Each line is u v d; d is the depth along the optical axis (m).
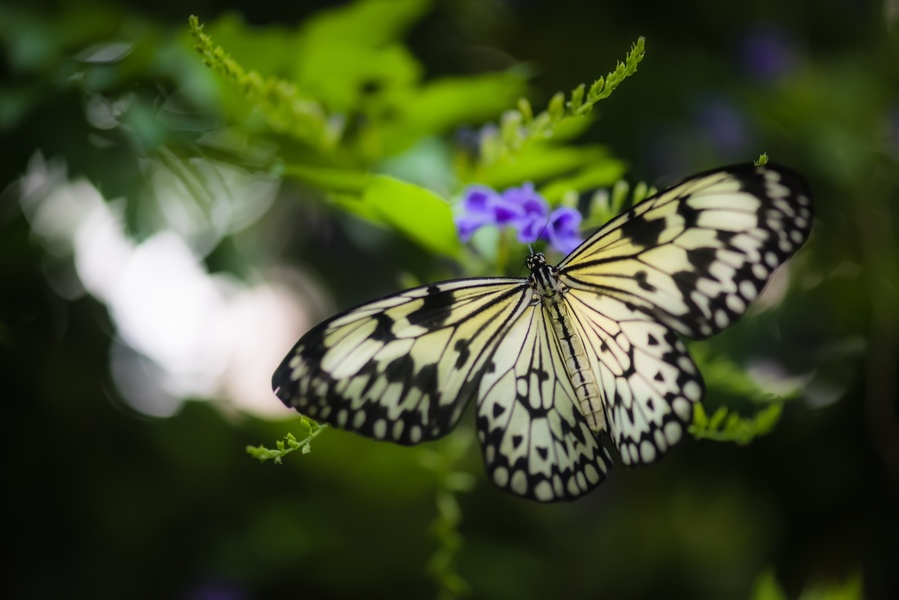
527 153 0.68
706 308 0.60
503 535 0.96
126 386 0.82
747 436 0.63
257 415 0.86
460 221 0.65
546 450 0.60
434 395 0.59
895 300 0.81
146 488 0.82
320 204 0.82
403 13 0.70
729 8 0.89
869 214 0.82
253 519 0.87
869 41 0.94
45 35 0.72
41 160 0.73
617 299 0.61
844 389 0.81
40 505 0.79
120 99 0.71
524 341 0.61
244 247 0.84
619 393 0.60
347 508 0.88
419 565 0.89
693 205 0.60
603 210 0.66
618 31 0.86
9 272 0.77
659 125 0.83
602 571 1.03
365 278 0.86
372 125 0.70
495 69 0.87
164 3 0.77
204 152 0.70
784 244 0.59
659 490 1.01
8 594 0.79
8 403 0.78
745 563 1.09
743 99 0.84
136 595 0.83
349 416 0.59
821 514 0.84
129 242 0.73
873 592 0.82
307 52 0.70
